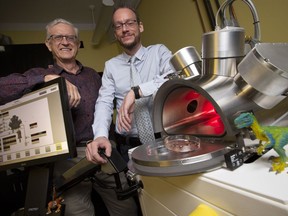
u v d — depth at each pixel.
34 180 0.88
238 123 0.50
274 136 0.47
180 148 0.60
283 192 0.38
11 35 3.81
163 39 2.46
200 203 0.54
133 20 1.41
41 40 3.97
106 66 1.54
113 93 1.50
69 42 1.59
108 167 0.85
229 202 0.46
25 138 0.87
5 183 1.66
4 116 0.93
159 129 0.82
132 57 1.46
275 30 1.20
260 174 0.46
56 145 0.80
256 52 0.51
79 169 0.95
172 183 0.64
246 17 1.33
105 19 2.93
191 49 0.81
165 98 0.77
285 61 0.52
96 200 1.65
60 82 0.78
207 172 0.52
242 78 0.56
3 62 2.79
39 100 0.84
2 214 1.64
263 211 0.39
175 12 2.12
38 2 3.13
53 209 0.86
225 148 0.55
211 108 0.75
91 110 1.56
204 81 0.62
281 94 0.55
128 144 1.42
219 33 0.63
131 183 0.87
